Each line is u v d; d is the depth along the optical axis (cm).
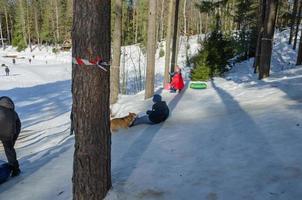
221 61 2047
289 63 2550
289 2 4059
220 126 856
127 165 648
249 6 3192
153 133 876
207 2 2664
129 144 799
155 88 1756
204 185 526
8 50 7856
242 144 686
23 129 1328
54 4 7606
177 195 505
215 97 1311
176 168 605
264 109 962
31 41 8244
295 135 688
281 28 4094
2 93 2723
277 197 464
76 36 466
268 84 1383
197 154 667
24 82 3653
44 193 597
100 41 469
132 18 5822
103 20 468
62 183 626
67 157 793
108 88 497
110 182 529
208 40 2067
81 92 478
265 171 546
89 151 488
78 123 486
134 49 4494
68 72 4584
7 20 8725
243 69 2375
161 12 4997
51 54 6919
